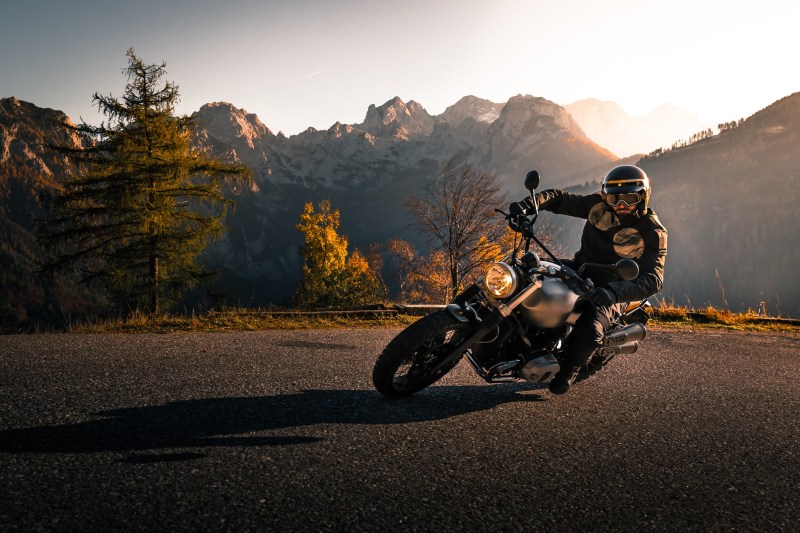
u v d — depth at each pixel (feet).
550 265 12.37
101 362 14.08
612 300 11.68
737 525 7.13
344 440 9.25
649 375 15.87
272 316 26.84
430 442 9.43
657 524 7.02
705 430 11.05
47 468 7.48
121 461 7.86
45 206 69.10
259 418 10.14
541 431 10.39
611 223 12.91
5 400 10.44
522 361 12.21
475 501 7.30
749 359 19.40
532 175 12.87
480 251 83.92
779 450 10.11
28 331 22.09
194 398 11.23
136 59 70.64
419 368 12.35
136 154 70.95
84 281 69.87
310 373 14.08
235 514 6.52
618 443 9.99
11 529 5.87
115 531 5.98
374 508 6.91
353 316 27.68
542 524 6.81
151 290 69.21
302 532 6.20
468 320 11.57
